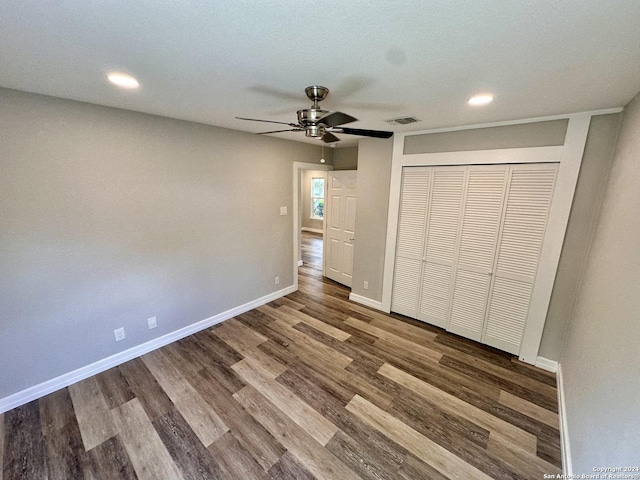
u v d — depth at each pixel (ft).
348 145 14.87
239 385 8.00
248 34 3.84
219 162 10.51
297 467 5.75
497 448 6.20
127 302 8.84
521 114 7.75
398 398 7.59
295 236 14.37
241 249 11.91
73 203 7.45
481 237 9.69
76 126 7.24
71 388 7.79
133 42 4.09
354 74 5.16
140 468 5.69
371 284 13.04
